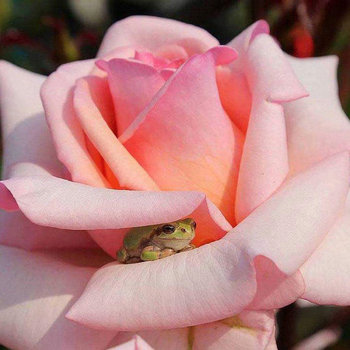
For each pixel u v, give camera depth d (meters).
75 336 0.36
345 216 0.38
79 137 0.38
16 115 0.42
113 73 0.38
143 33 0.42
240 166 0.37
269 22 0.52
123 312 0.34
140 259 0.37
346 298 0.36
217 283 0.34
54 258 0.39
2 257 0.39
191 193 0.35
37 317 0.37
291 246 0.34
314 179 0.36
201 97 0.37
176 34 0.42
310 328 0.54
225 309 0.33
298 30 0.49
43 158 0.40
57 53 0.52
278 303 0.35
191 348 0.36
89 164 0.37
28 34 0.66
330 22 0.49
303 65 0.43
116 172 0.36
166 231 0.36
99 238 0.38
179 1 0.59
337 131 0.39
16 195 0.35
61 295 0.37
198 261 0.35
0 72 0.43
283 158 0.37
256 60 0.39
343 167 0.37
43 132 0.41
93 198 0.35
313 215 0.35
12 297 0.38
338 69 0.51
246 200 0.36
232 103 0.40
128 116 0.38
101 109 0.40
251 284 0.33
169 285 0.34
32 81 0.44
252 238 0.34
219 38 0.71
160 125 0.37
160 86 0.38
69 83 0.39
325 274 0.36
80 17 0.70
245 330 0.35
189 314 0.34
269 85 0.37
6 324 0.37
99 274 0.36
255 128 0.37
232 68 0.40
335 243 0.37
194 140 0.38
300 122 0.40
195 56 0.36
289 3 0.49
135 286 0.35
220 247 0.35
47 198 0.35
